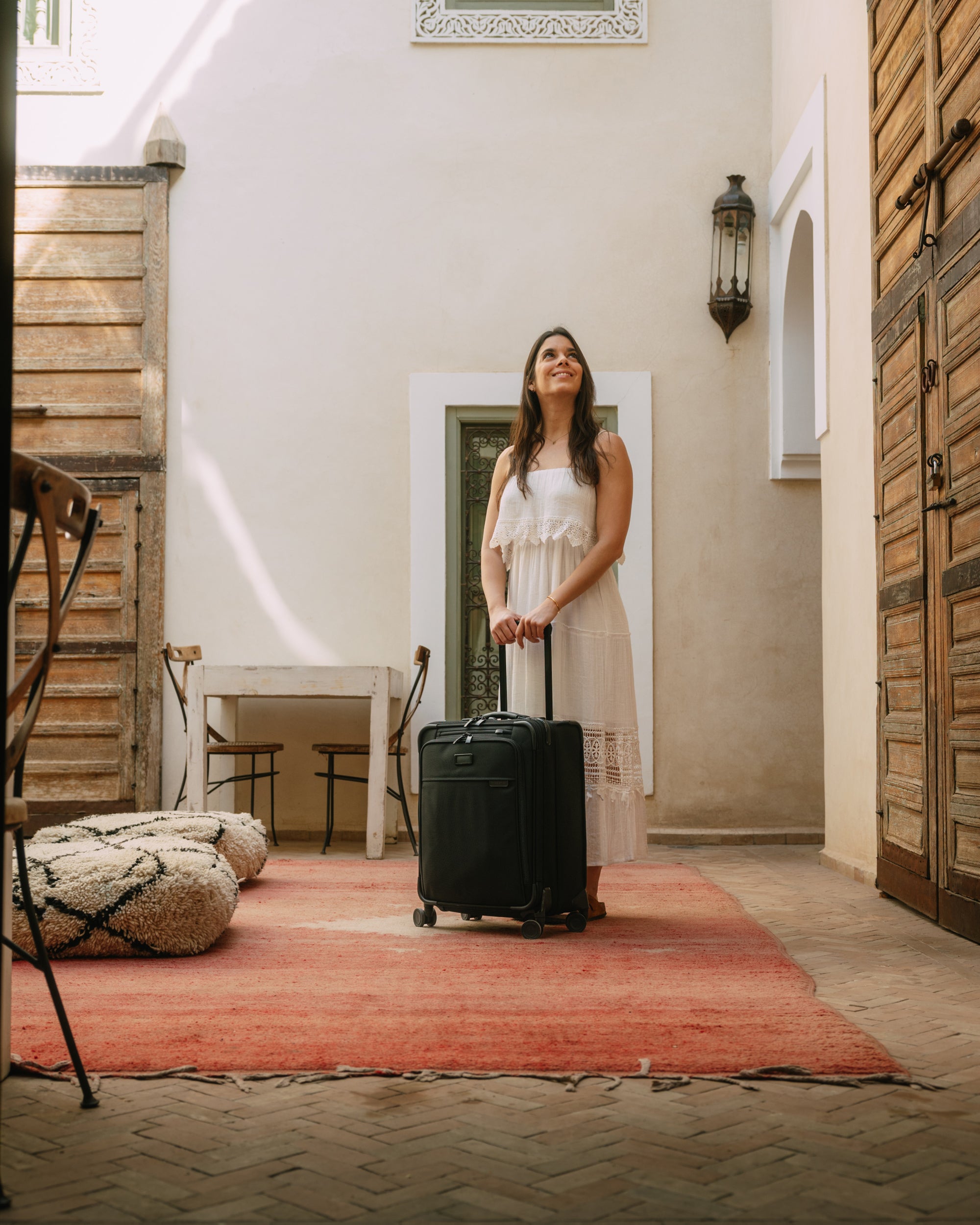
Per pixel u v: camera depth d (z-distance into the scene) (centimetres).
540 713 353
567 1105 175
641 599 632
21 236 655
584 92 659
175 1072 190
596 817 348
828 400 522
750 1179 146
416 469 642
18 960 289
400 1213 135
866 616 466
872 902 409
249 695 535
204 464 646
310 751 632
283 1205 138
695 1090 183
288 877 461
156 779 630
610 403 642
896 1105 176
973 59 334
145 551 641
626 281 650
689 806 626
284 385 650
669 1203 139
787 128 615
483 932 331
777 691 630
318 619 640
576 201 654
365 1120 168
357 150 659
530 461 372
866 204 466
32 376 650
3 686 152
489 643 645
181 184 659
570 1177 147
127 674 637
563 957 292
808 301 625
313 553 643
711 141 654
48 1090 183
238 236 656
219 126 660
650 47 659
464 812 328
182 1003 240
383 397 649
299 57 663
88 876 297
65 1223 132
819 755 628
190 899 295
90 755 636
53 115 661
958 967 291
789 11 612
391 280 653
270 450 647
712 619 634
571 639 356
